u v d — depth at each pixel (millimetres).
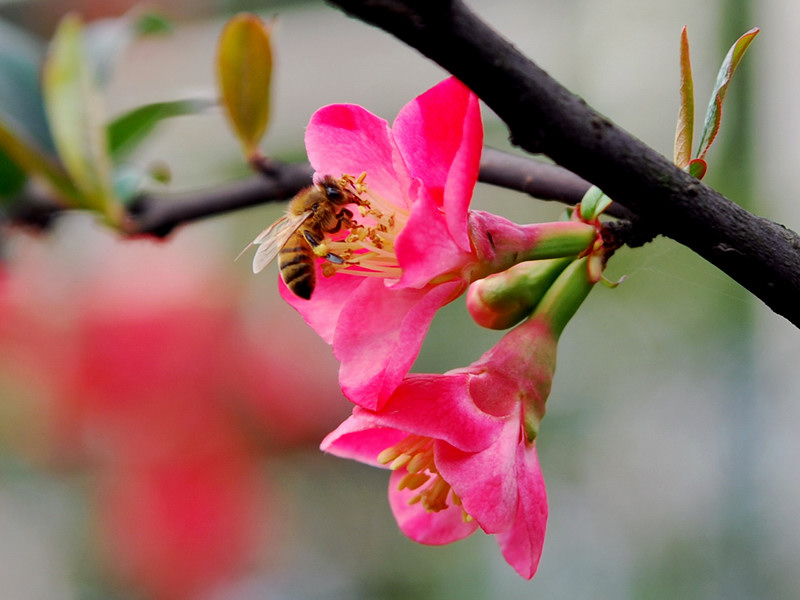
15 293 515
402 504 376
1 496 556
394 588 576
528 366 366
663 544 585
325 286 377
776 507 577
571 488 608
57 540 566
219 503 512
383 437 373
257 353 526
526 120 339
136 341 503
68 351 509
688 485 604
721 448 600
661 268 538
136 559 513
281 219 387
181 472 509
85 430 513
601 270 366
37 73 418
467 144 351
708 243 346
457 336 580
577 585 580
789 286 347
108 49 429
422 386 360
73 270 534
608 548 592
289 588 574
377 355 360
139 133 422
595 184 344
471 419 360
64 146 396
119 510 514
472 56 336
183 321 509
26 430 515
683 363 603
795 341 592
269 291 573
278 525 564
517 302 370
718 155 611
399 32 334
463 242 354
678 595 566
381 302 362
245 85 403
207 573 513
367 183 373
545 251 363
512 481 359
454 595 562
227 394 515
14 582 566
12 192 416
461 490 356
